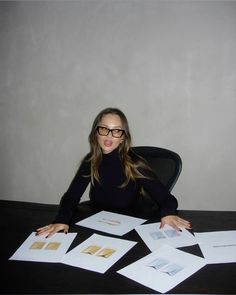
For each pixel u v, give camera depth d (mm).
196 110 2207
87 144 2391
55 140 2438
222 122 2207
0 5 2270
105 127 1340
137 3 2113
